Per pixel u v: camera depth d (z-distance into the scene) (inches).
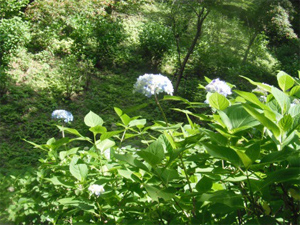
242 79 502.0
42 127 304.2
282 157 42.8
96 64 440.1
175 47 514.0
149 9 607.8
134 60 466.3
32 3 463.2
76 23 457.1
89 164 70.1
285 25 637.3
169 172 50.0
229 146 48.7
